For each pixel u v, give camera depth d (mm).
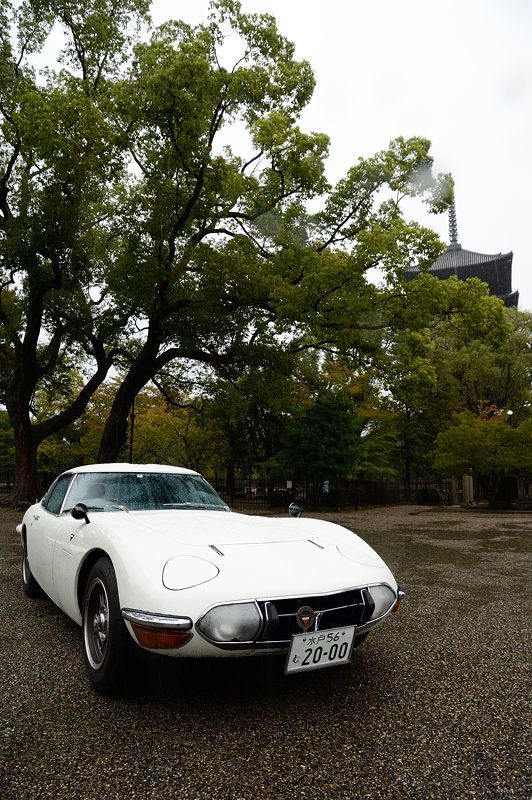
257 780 2004
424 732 2391
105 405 29750
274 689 2877
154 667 2770
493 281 57219
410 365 15000
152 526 3066
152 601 2398
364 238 13141
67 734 2354
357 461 20875
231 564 2611
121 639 2631
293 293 13875
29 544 4836
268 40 14344
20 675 3078
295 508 4047
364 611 2703
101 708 2627
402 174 14930
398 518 16891
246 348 16859
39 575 4324
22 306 20594
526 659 3410
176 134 14352
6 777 2014
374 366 16156
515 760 2156
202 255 15555
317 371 26828
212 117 15156
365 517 17234
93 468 4270
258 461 27484
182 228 16438
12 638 3793
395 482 26781
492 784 1983
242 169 16594
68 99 14125
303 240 16547
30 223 15445
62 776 2023
